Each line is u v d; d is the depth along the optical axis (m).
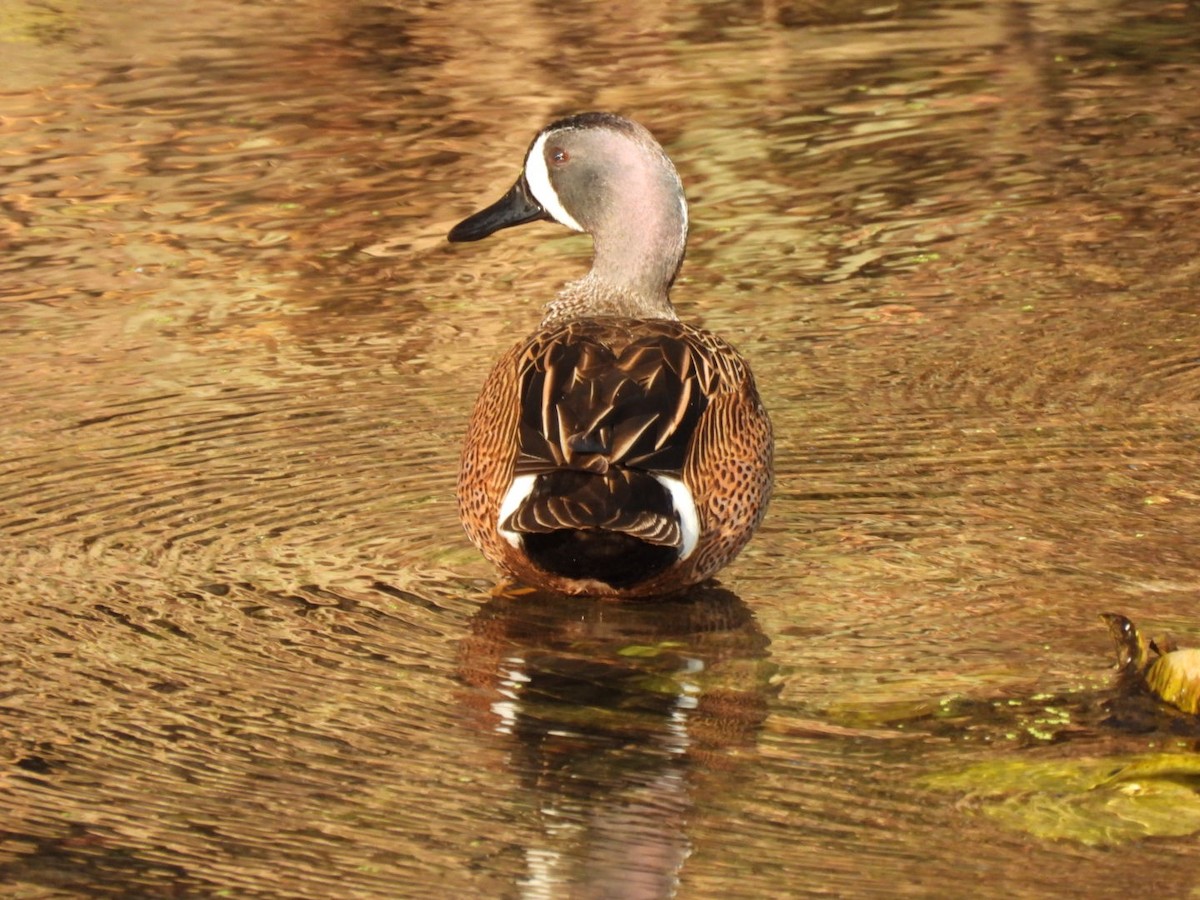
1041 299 15.12
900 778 7.86
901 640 9.36
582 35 24.38
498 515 9.81
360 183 18.38
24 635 9.45
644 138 11.53
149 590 10.04
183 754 8.16
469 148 19.36
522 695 8.79
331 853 7.29
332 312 15.09
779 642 9.38
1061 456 11.88
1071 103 20.92
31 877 7.11
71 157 19.19
